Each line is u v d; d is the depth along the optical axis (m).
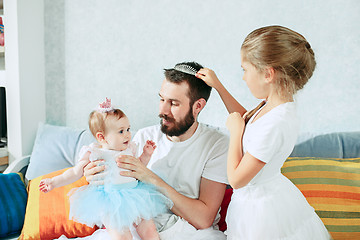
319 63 1.52
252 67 1.01
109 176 1.11
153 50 1.83
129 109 1.93
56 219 1.36
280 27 1.00
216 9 1.66
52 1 2.09
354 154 1.37
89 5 1.98
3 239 1.39
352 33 1.46
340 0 1.46
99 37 1.97
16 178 1.61
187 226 1.18
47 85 2.17
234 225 1.03
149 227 1.12
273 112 0.99
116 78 1.95
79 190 1.14
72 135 1.80
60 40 2.10
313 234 1.00
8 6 2.00
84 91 2.05
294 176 1.30
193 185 1.26
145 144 1.27
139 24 1.85
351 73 1.47
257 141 0.95
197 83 1.23
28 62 2.05
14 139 2.07
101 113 1.17
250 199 1.02
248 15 1.60
